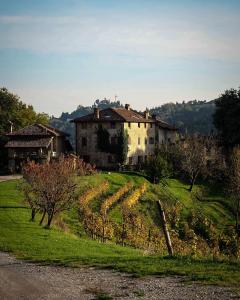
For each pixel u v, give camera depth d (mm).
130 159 98938
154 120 107625
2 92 115812
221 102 104750
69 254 26953
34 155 88562
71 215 48719
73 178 39531
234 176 72250
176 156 88812
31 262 24312
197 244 46250
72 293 18031
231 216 69750
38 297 17547
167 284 18969
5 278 20641
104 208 53562
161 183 80312
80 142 98938
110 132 97062
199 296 17219
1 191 56688
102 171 89562
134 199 63438
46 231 35812
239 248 43812
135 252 30562
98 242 35000
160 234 47594
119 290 18297
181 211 66750
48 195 37969
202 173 85750
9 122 107625
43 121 122750
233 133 100062
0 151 98812
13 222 38594
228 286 18469
